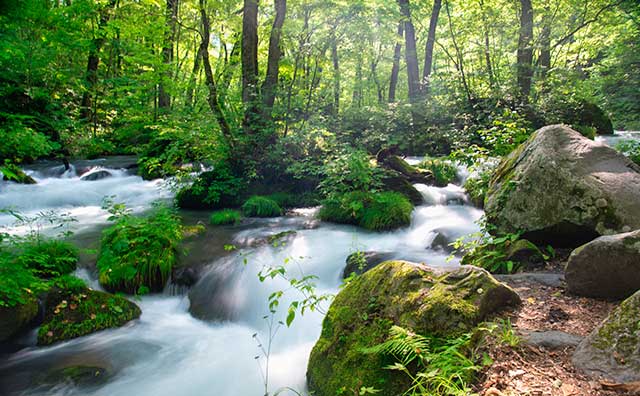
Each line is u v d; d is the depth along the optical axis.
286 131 11.90
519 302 3.37
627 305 2.63
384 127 15.57
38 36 9.53
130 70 16.70
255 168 11.38
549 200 4.52
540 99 14.76
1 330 4.54
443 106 15.91
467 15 17.91
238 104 11.86
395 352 2.85
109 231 6.73
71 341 4.78
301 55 12.52
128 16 14.32
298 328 4.87
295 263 6.46
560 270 4.20
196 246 7.25
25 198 11.30
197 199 10.85
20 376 4.15
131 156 17.25
